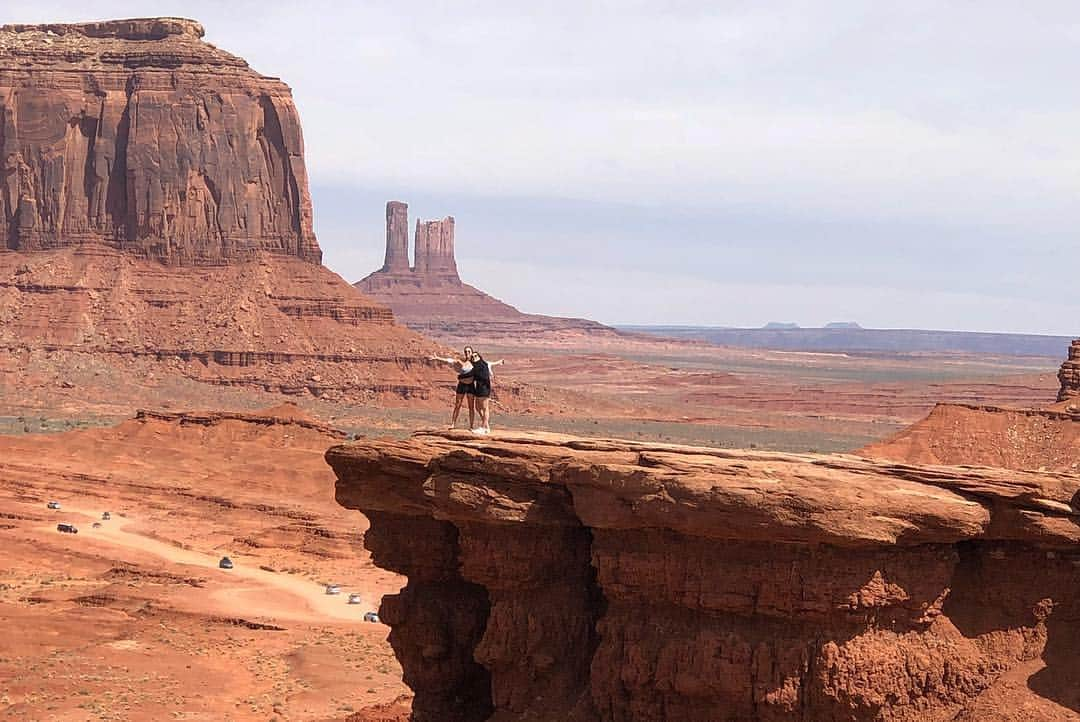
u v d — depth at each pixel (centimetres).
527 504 3362
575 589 3431
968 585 3100
